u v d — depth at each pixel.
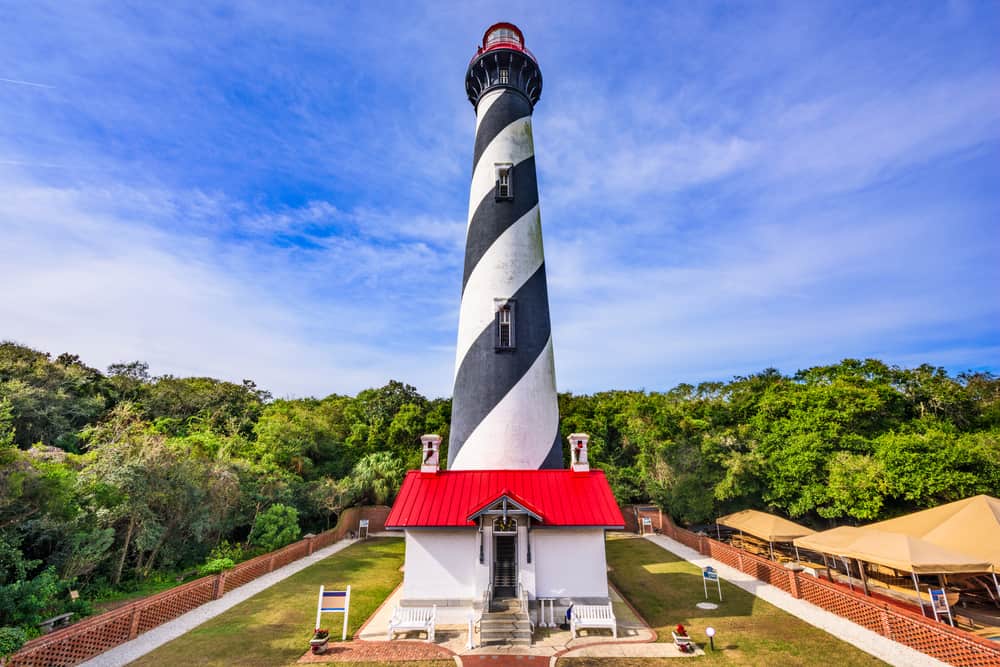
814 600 19.16
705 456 37.56
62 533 18.77
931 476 26.67
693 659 14.23
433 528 18.02
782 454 34.12
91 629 14.05
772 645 15.05
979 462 26.61
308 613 18.48
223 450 32.09
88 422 40.97
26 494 17.75
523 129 27.25
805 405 36.12
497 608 17.03
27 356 44.41
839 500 29.45
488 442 21.39
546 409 22.42
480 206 25.55
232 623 17.11
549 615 17.31
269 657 14.38
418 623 16.23
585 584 17.70
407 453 48.88
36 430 35.44
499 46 27.92
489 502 17.27
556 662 14.17
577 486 19.55
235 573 21.95
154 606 16.64
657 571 25.83
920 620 14.29
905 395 44.19
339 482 41.16
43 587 15.65
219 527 27.80
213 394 56.59
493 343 22.70
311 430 45.88
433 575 17.98
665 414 44.50
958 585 21.66
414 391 62.47
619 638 16.05
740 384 68.12
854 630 16.17
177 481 24.62
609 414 52.75
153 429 30.27
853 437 32.91
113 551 22.06
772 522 25.94
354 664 14.02
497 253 24.20
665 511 39.75
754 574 23.88
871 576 24.59
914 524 20.16
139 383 55.72
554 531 18.23
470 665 13.98
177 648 14.78
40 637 12.87
